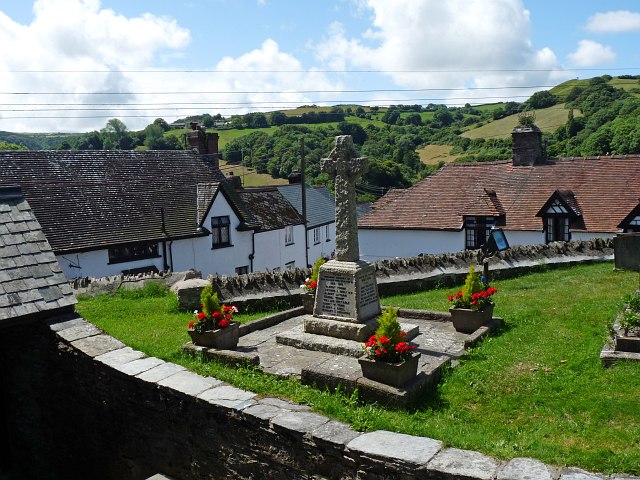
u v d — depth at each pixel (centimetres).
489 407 694
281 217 3591
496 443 556
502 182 2848
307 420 607
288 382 775
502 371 793
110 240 2525
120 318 1177
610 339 844
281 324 1149
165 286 1446
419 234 2823
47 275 889
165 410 716
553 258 1688
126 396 760
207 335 909
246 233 3175
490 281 1509
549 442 573
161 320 1152
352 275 992
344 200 1018
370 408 674
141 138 7888
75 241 2417
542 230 2534
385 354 727
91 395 809
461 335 1005
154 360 791
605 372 752
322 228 4197
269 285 1390
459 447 545
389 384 720
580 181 2666
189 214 2923
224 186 3259
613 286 1311
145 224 2714
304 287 1248
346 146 1011
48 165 2664
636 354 774
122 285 1427
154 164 3077
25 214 940
